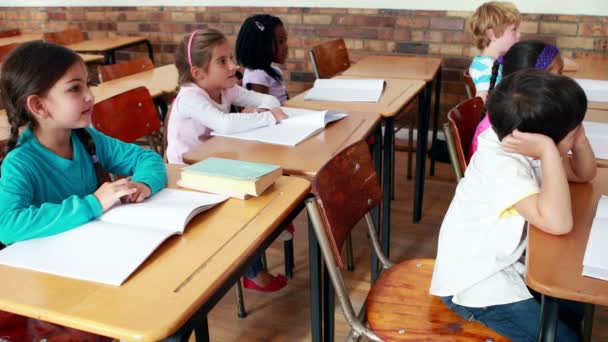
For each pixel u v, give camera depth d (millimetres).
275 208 1171
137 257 957
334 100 2195
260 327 1914
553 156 1026
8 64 1146
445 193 3002
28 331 1166
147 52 4387
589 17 3111
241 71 2879
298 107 2129
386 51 3654
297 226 2670
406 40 3572
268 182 1254
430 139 3660
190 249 1004
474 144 1732
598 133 1635
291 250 2186
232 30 3998
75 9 4492
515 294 1120
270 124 1853
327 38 3764
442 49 3506
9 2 4715
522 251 1127
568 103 1021
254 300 2068
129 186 1180
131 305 839
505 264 1120
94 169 1345
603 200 1161
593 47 3160
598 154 1477
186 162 1594
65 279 909
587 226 1062
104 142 1412
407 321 1220
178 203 1168
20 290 881
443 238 1215
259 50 2643
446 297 1205
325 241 1229
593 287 876
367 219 1488
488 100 1162
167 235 1025
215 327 1918
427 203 2887
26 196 1154
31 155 1197
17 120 1173
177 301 846
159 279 907
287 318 1957
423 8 3455
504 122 1080
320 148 1643
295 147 1656
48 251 995
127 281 902
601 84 2281
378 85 2373
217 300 929
